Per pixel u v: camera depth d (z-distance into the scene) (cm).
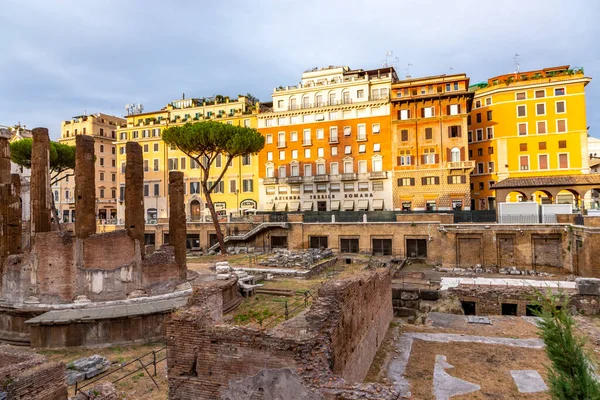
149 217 8338
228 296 2522
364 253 4806
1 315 2136
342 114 7250
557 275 3538
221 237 4919
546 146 6556
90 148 2228
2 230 2305
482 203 7056
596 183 4169
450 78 6688
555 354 841
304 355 1055
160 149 8331
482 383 1437
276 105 7794
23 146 5584
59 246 2142
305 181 7331
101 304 2131
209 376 1148
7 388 1022
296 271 3547
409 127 6812
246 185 7819
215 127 4609
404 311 3005
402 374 1528
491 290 2812
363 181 7044
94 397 1128
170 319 1207
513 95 6756
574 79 6391
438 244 4469
